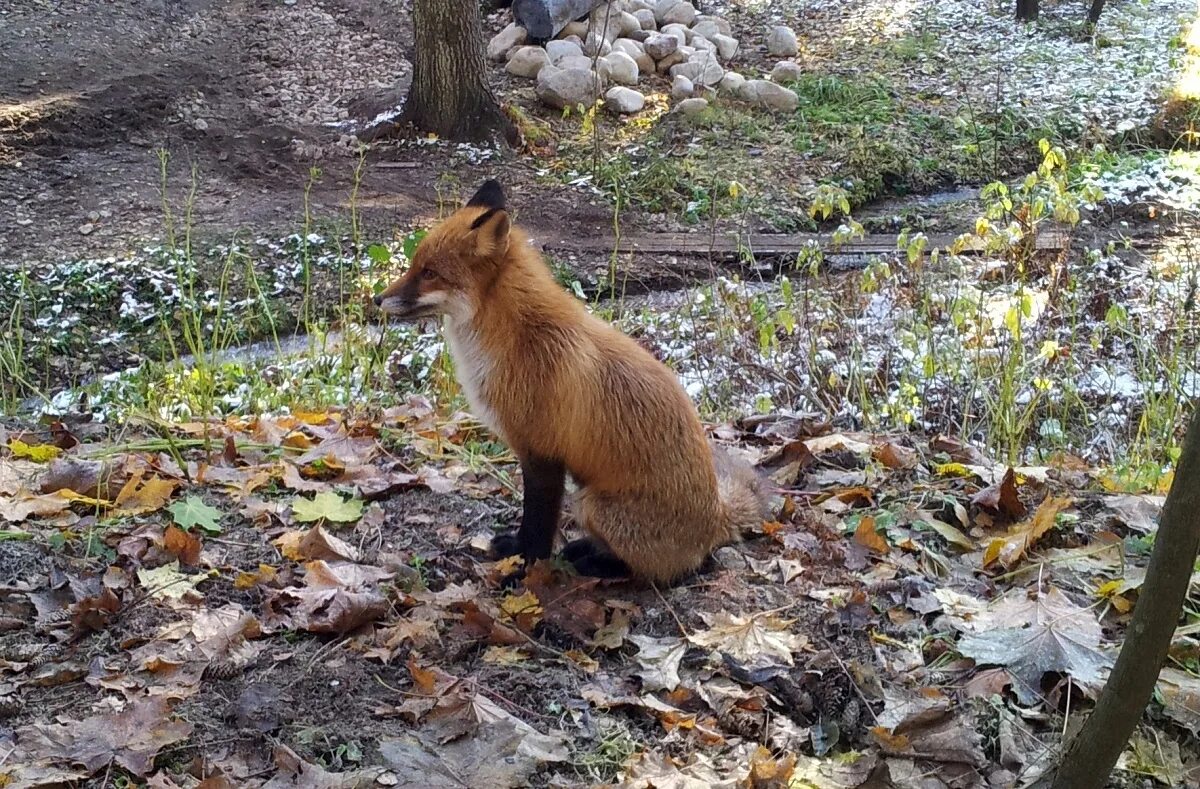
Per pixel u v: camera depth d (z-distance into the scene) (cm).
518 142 782
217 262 591
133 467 284
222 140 755
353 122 804
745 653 241
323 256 608
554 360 252
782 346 409
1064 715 233
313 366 388
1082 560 263
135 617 245
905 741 227
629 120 821
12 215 634
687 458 256
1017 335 338
